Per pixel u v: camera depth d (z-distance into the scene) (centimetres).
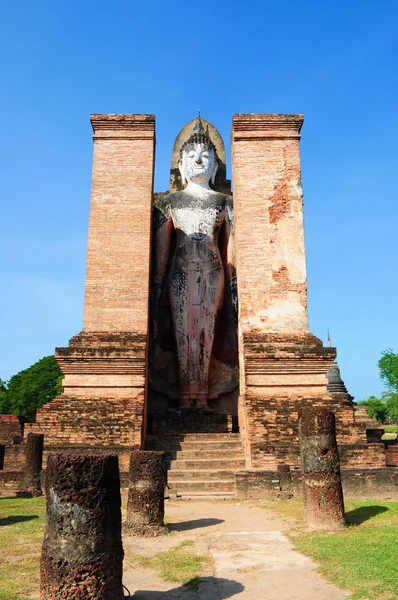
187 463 1391
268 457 1330
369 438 1847
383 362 4419
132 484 909
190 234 1852
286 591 582
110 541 523
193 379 1778
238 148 1664
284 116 1688
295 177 1644
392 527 880
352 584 589
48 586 500
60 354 1454
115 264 1561
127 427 1377
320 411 930
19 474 1316
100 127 1681
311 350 1466
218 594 575
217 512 1060
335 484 902
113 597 510
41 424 1388
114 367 1455
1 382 5159
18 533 857
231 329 1853
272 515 1016
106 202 1612
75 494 520
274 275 1560
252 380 1442
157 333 1844
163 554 747
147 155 1659
